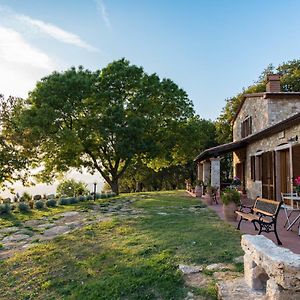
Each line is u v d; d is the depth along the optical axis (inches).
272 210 282.2
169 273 201.5
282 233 298.4
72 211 566.9
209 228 325.1
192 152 979.3
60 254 280.8
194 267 208.5
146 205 588.4
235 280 178.5
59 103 782.5
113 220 415.5
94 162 933.8
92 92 824.9
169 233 307.6
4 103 756.0
